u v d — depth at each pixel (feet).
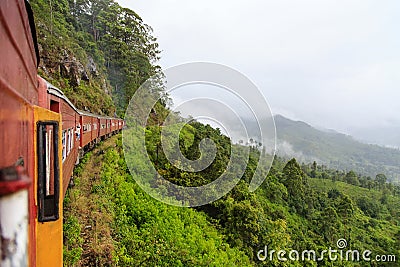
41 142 7.13
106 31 125.29
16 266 2.33
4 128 3.32
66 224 22.66
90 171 37.37
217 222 42.68
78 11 130.52
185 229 35.01
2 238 2.24
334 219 76.59
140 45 113.70
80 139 31.40
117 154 45.50
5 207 2.23
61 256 9.39
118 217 30.22
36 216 7.01
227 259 35.19
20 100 4.58
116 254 24.12
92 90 87.81
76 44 95.25
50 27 82.58
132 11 114.62
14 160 4.09
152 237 29.81
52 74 70.74
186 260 29.07
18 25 5.24
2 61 3.72
